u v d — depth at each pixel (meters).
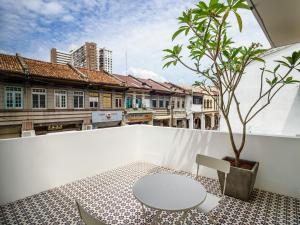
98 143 4.40
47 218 2.71
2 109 12.17
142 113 20.39
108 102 17.64
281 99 5.84
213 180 4.02
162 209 1.71
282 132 5.80
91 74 17.61
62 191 3.53
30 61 14.43
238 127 6.64
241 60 3.16
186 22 2.46
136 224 2.59
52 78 13.56
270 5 2.33
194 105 26.75
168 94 22.97
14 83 12.53
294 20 2.70
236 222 2.61
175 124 24.58
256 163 3.40
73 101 15.36
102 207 3.00
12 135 12.78
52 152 3.63
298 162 3.21
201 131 4.24
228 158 3.72
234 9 2.07
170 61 3.22
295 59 2.55
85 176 4.16
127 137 5.07
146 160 5.26
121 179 4.09
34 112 13.45
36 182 3.43
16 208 2.96
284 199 3.20
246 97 6.49
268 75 6.08
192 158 4.39
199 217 2.73
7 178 3.10
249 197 3.21
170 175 2.46
